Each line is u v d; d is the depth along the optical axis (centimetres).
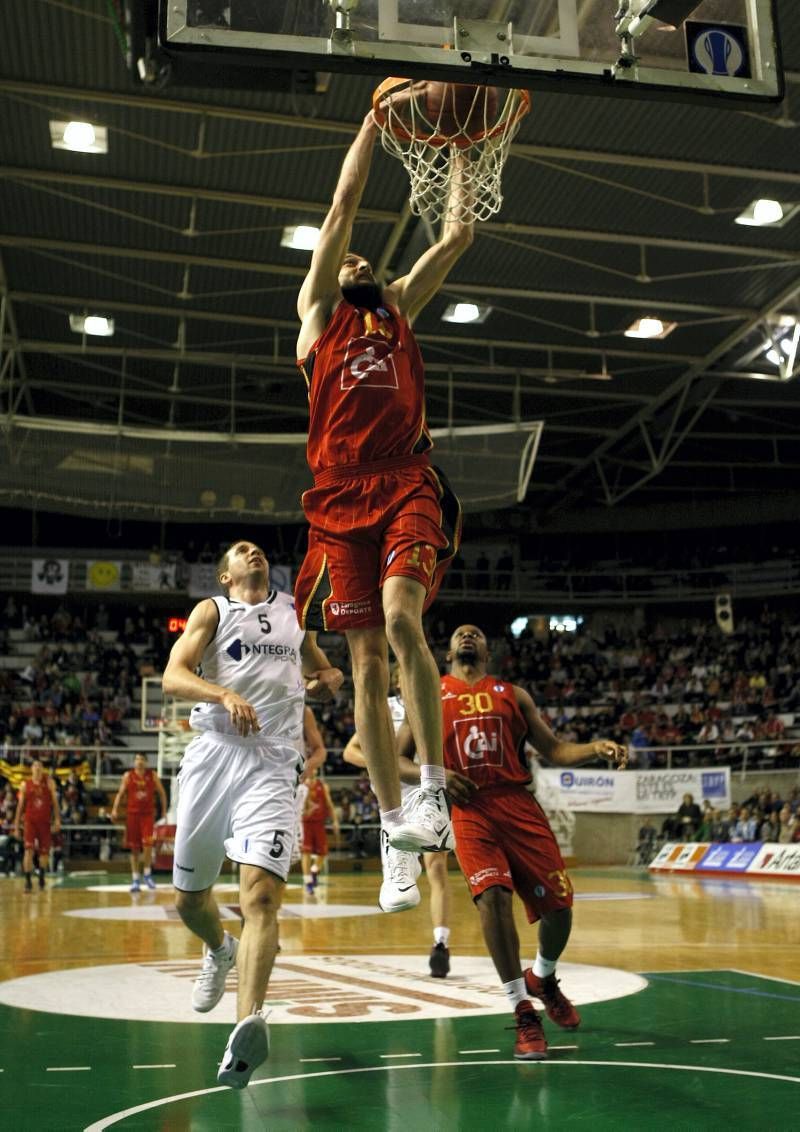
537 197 1531
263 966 372
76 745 2688
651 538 3528
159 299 1834
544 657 3353
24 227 1612
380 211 1547
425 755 304
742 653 3206
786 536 3409
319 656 483
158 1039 464
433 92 377
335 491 326
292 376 2161
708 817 2302
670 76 396
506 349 2012
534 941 922
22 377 2164
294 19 372
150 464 1933
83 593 3072
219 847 437
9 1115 341
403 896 314
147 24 495
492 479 1962
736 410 2472
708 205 1510
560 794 2436
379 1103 358
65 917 1134
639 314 1875
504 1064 420
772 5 412
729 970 711
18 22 1173
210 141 1393
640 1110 347
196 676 416
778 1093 370
